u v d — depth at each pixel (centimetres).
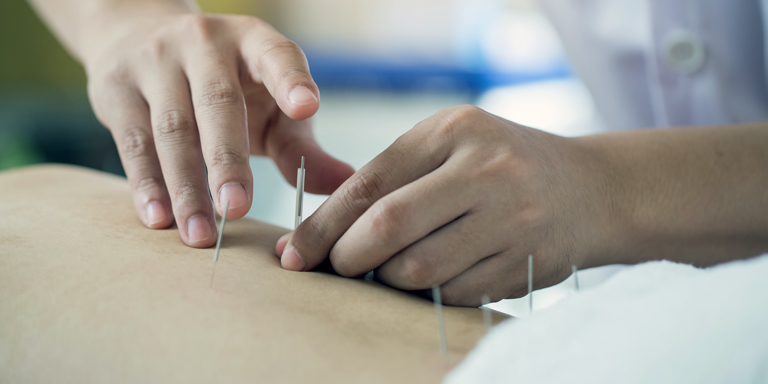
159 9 83
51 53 278
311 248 50
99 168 210
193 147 59
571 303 34
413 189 46
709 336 25
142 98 67
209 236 54
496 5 359
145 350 35
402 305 46
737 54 90
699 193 60
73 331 37
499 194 48
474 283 50
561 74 349
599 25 105
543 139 56
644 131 64
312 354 34
